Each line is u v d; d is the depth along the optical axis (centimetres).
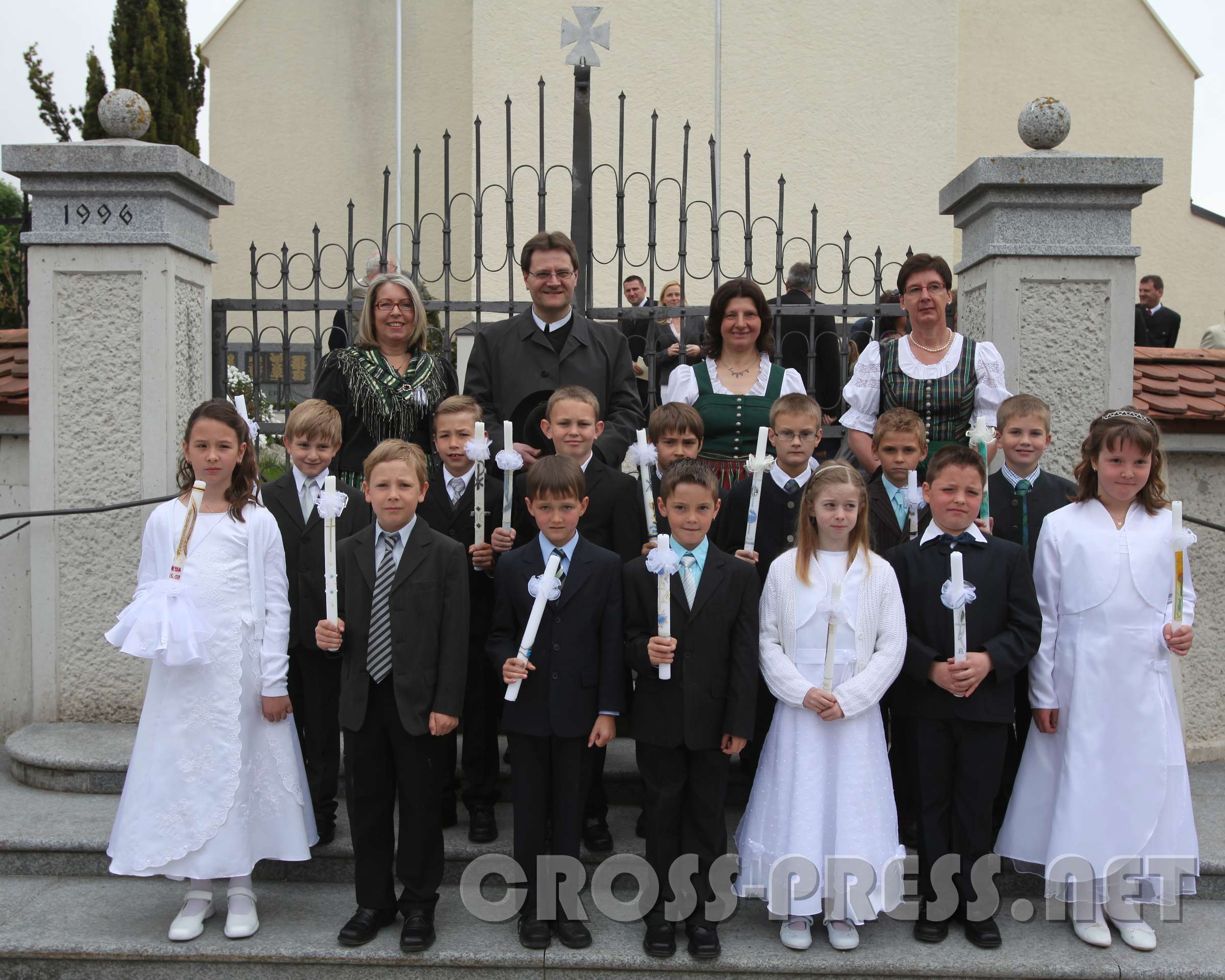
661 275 909
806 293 577
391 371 408
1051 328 457
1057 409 459
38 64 1297
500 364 421
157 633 312
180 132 1210
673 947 315
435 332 713
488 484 392
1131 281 454
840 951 320
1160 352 522
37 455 460
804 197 928
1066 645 338
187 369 474
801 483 381
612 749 443
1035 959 318
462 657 328
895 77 930
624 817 406
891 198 932
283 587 342
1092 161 447
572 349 414
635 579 332
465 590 331
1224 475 495
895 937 332
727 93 923
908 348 411
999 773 331
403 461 328
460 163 1043
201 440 331
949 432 407
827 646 316
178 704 322
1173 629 327
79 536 458
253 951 316
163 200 452
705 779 325
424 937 316
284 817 333
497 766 383
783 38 925
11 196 1627
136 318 455
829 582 333
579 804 328
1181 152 1151
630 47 909
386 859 326
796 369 565
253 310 494
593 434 364
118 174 447
